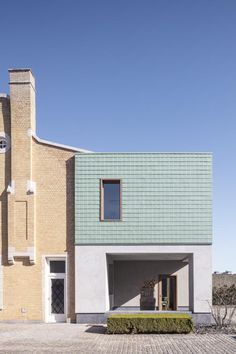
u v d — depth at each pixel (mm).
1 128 29297
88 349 19094
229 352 18234
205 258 27656
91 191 28125
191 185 28078
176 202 27953
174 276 34031
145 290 34000
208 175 28141
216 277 48188
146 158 28266
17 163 28672
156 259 33531
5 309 28016
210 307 27250
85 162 28344
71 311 27844
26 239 28141
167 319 23453
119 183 28281
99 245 27797
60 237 28359
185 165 28188
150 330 23312
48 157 28859
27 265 28234
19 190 28484
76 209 28031
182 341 20984
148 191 28031
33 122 29453
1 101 29469
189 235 27734
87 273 27672
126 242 27734
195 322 27203
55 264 28766
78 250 27797
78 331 24219
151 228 27812
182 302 33812
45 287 28125
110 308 32094
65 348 19344
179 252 27688
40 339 21703
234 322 27969
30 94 29078
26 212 28344
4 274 28234
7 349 19156
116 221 27891
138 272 34094
